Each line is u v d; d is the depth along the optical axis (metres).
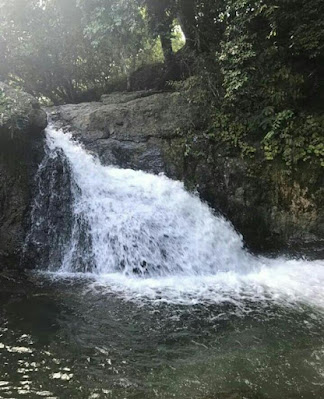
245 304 5.14
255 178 7.79
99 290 5.42
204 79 8.60
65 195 6.60
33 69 11.06
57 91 12.04
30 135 6.70
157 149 8.17
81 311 4.80
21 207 6.21
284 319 4.73
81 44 10.76
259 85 8.00
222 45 7.91
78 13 10.07
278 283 5.94
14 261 5.99
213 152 8.09
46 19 10.31
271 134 7.56
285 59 8.07
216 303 5.14
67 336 4.24
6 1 9.85
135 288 5.56
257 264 6.90
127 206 6.80
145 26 9.39
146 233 6.47
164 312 4.84
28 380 3.53
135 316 4.71
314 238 7.38
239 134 8.04
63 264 6.19
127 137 8.24
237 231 7.68
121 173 7.58
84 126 8.23
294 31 7.73
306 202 7.50
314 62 8.11
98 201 6.74
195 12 9.36
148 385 3.47
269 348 4.08
